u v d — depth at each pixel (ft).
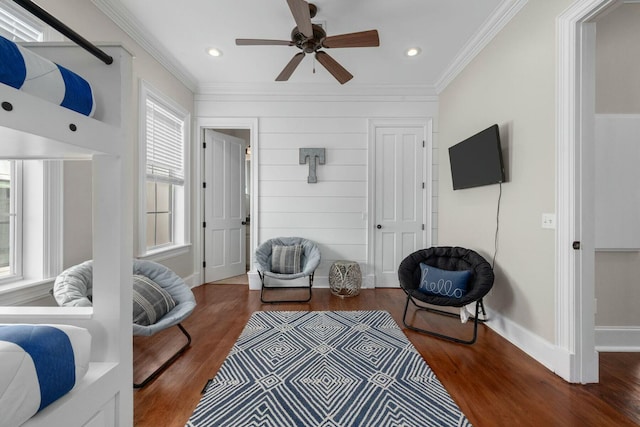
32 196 6.00
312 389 5.54
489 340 7.72
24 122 2.16
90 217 6.98
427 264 9.55
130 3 7.58
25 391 2.00
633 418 4.85
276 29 8.74
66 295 4.76
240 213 15.29
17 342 2.10
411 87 12.62
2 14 5.28
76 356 2.50
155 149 10.12
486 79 8.91
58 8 6.16
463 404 5.16
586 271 5.86
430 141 12.70
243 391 5.46
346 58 10.40
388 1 7.53
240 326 8.59
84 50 3.19
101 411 2.85
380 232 12.89
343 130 12.79
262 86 12.58
